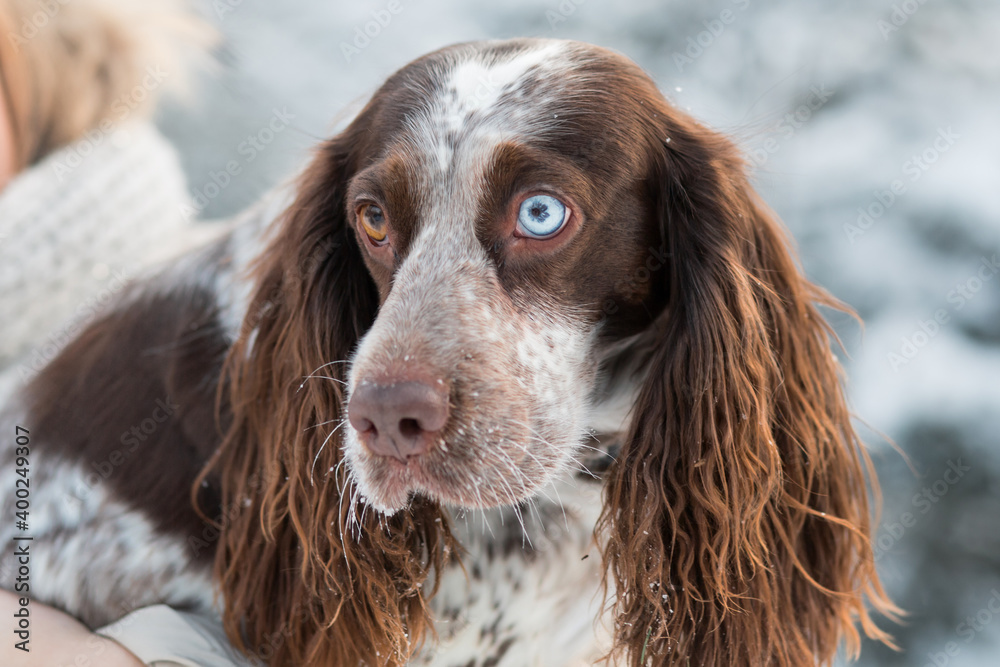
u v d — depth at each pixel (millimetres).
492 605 2414
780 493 2291
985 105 6445
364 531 2242
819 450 2387
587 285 2137
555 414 2066
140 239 3361
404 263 2064
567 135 2078
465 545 2361
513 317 2031
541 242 2055
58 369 2785
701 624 2244
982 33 6656
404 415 1848
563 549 2459
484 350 1944
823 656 2453
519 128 2072
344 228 2398
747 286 2213
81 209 3236
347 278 2404
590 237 2094
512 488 1952
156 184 3477
